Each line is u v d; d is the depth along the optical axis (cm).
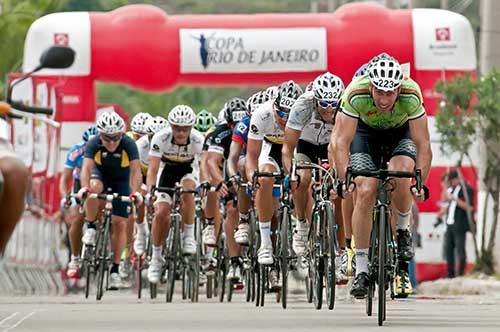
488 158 5138
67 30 5488
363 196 2341
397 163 2341
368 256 2375
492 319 2583
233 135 3397
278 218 3086
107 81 5531
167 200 3719
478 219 5475
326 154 2975
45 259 5031
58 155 5188
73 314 2777
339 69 5509
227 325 2375
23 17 8325
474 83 5091
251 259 3300
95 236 3875
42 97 5012
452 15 5569
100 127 3644
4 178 1659
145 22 5509
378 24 5506
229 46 5484
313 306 3097
